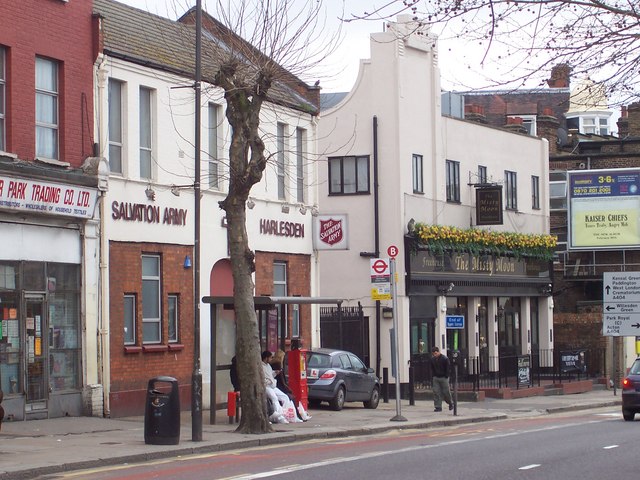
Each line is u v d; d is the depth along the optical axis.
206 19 33.16
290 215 33.22
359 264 39.66
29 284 23.08
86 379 24.41
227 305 27.89
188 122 28.52
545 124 59.97
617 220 54.88
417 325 40.25
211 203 29.39
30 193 22.81
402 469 16.53
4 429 21.38
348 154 40.09
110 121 26.02
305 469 16.45
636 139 59.44
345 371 30.42
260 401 22.58
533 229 49.53
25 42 23.30
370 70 40.03
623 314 42.56
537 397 40.44
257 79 22.92
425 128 41.53
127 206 26.00
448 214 42.66
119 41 26.78
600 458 18.39
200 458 18.50
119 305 25.62
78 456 17.56
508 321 47.62
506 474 15.95
